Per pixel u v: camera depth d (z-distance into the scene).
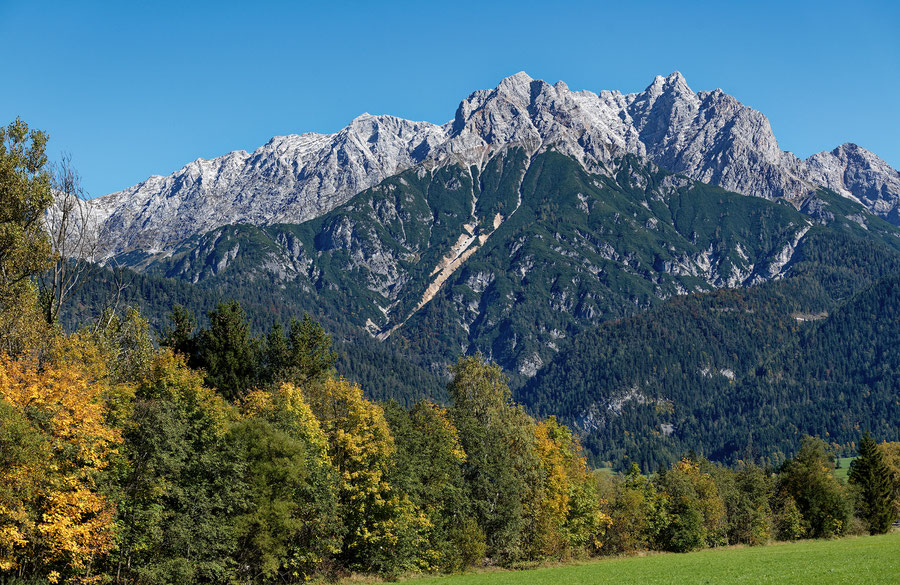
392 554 71.06
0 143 59.69
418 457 76.50
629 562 92.19
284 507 59.12
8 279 57.94
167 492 52.34
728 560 88.38
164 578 50.62
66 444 43.12
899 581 56.09
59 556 44.06
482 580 70.06
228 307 87.56
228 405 66.75
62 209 69.69
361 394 75.00
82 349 57.00
